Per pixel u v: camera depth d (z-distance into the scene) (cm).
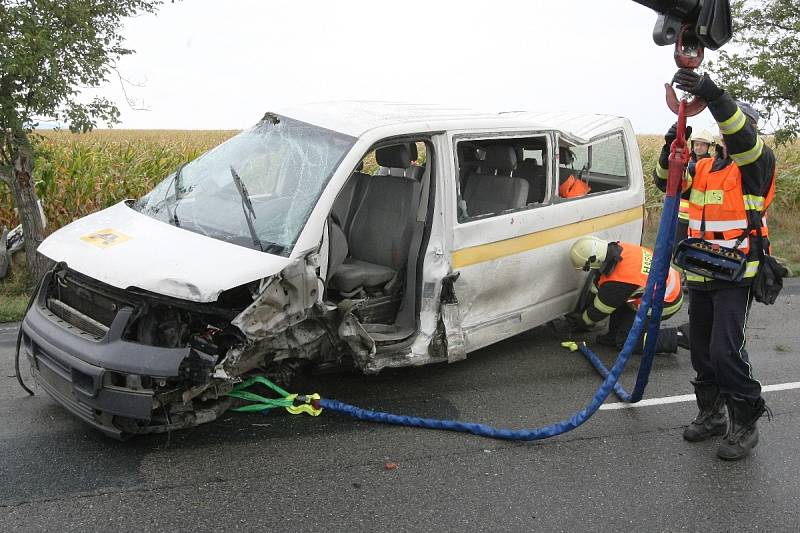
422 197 493
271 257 393
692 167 427
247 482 369
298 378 508
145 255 391
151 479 367
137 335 380
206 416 411
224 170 473
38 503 340
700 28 349
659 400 507
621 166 668
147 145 1520
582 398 505
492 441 432
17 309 675
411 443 424
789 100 1194
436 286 480
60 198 1014
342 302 428
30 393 455
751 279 409
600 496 375
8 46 671
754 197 402
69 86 725
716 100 366
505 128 531
